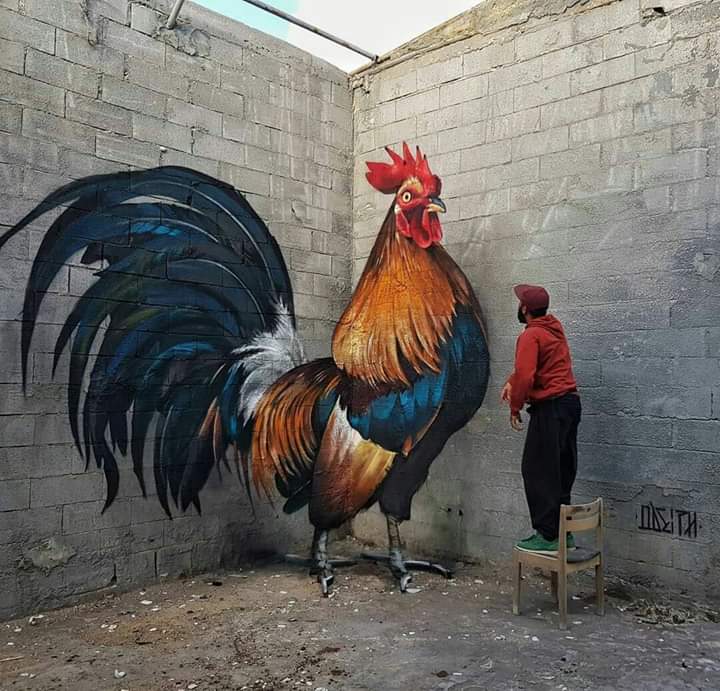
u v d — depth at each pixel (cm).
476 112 564
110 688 331
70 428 451
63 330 450
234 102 559
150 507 492
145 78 502
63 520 446
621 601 451
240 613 436
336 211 636
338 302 632
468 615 429
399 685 330
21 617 425
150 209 500
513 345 529
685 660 357
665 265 455
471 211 561
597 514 421
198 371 523
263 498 559
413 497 577
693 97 449
